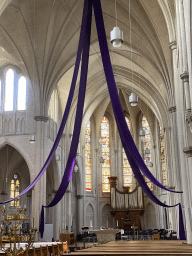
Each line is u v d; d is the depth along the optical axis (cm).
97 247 1044
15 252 830
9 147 2816
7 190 2867
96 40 2527
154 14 1911
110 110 3756
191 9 916
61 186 1243
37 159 2319
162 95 2725
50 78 2427
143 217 3497
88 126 3609
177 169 2131
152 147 3541
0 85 2553
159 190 3384
